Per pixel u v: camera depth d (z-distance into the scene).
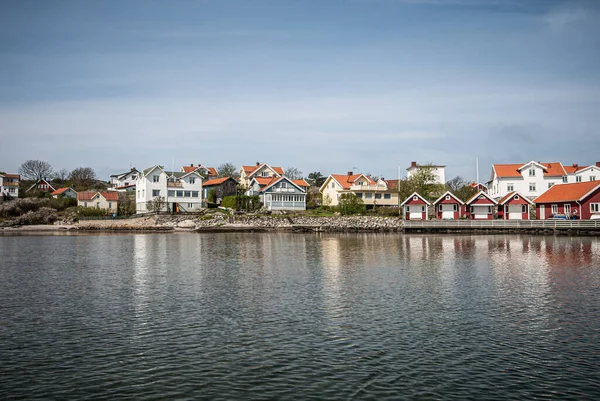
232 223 107.62
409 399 15.54
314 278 36.69
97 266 43.84
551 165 115.06
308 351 19.69
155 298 29.38
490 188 131.25
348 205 112.12
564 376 17.12
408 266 43.34
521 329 22.47
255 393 15.98
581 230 81.88
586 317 24.44
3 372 17.64
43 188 168.25
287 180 121.56
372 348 20.00
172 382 16.81
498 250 57.31
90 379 17.05
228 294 30.50
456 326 23.00
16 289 32.31
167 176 119.88
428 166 130.50
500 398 15.57
